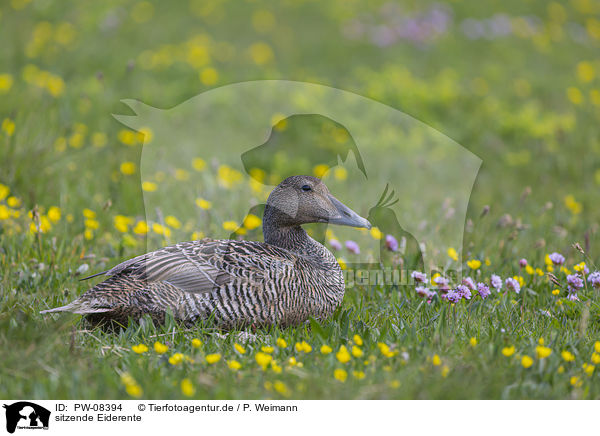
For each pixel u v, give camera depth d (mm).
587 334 8352
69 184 12977
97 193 12945
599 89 22125
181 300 8281
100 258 10336
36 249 10328
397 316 8820
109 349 7574
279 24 27547
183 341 7953
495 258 11008
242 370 7238
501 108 20031
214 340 7945
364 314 9047
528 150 17609
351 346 7785
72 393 6707
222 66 22453
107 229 11867
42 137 14023
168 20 26344
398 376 7055
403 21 26391
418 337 8047
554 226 12703
